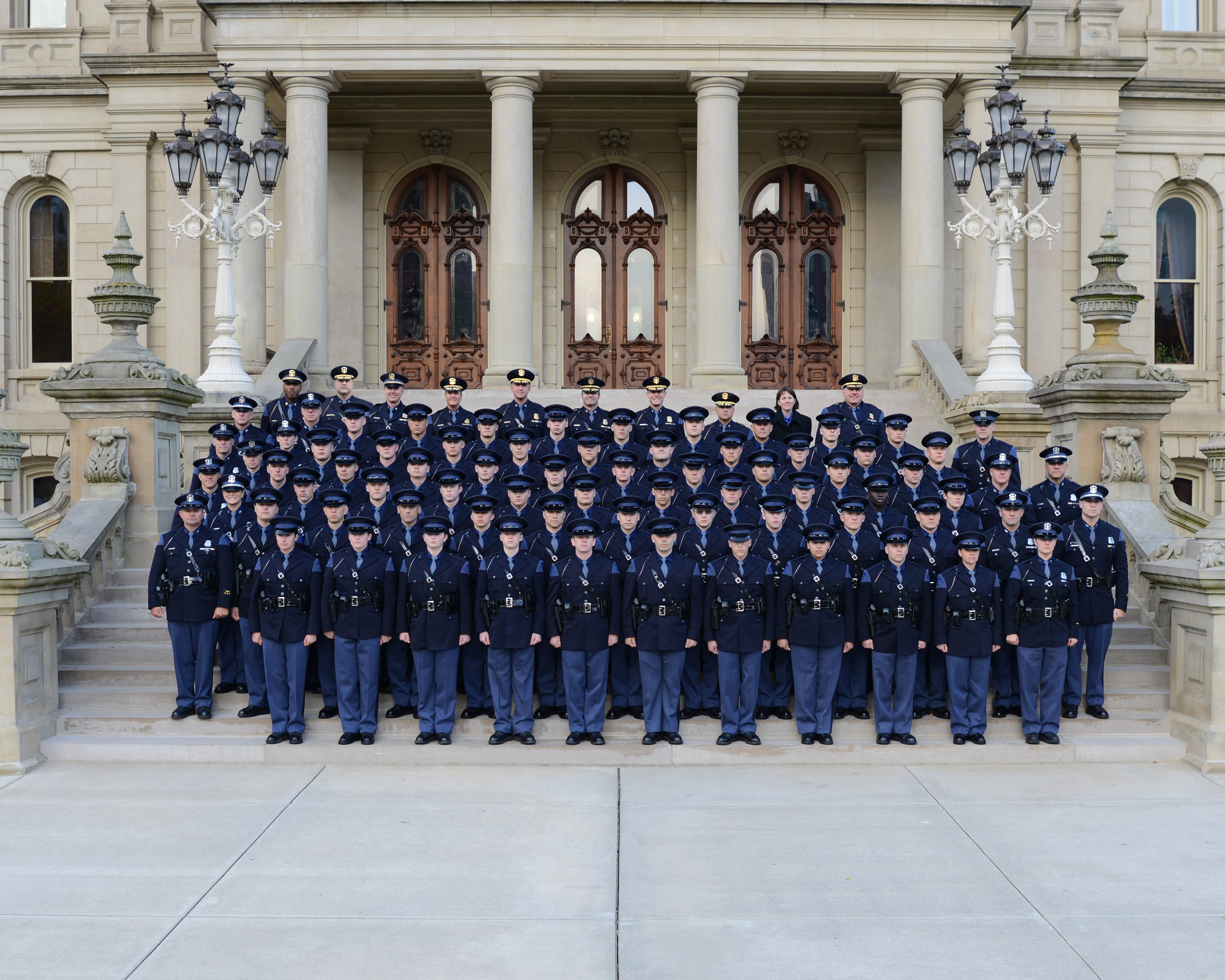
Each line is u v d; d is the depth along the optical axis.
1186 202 24.48
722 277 19.70
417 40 19.62
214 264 22.80
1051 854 7.44
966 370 20.00
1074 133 22.78
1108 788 9.00
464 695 10.84
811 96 23.12
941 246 19.92
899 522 10.87
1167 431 23.61
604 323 23.70
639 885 6.89
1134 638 11.28
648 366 23.70
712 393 18.48
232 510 10.62
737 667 9.87
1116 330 12.93
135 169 23.05
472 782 9.15
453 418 13.27
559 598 9.97
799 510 10.87
